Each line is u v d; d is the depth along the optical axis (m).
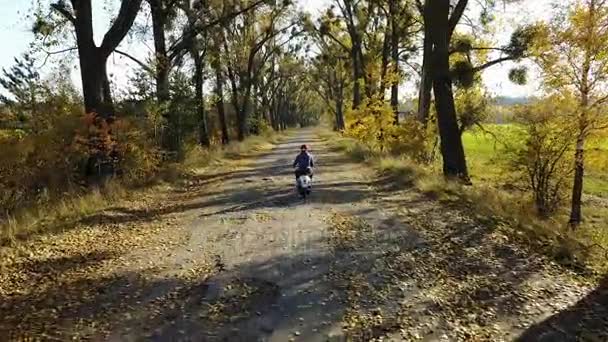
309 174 16.28
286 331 6.14
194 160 25.62
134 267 8.66
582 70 17.89
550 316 6.59
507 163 20.45
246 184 19.42
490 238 10.19
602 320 6.46
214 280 7.95
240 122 45.94
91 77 17.11
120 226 11.91
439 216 12.30
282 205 14.55
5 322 6.32
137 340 5.93
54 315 6.59
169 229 11.70
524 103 19.33
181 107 24.80
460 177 18.38
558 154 19.12
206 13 27.95
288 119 125.19
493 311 6.76
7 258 8.86
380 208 13.70
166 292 7.45
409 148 26.00
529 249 9.43
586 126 18.05
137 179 18.11
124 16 17.14
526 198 19.09
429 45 22.86
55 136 14.84
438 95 18.69
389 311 6.73
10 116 16.19
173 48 24.48
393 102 33.12
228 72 43.97
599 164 18.53
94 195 14.21
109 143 16.64
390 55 35.75
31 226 10.87
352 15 39.75
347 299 7.14
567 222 16.67
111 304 6.98
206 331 6.15
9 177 13.27
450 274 8.17
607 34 17.25
